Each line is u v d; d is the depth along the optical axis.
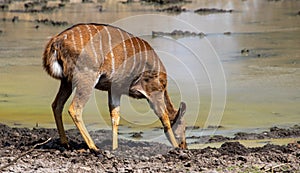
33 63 25.03
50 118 18.11
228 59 25.09
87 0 43.12
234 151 14.16
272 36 30.36
